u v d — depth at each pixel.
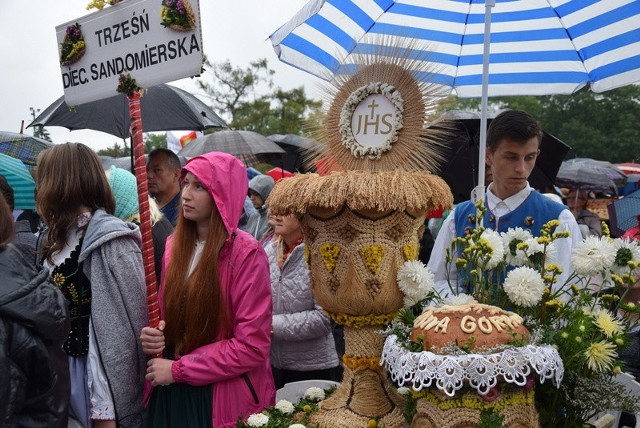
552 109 36.06
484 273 1.79
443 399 1.49
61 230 2.24
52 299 1.68
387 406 1.87
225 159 2.17
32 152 5.29
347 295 1.79
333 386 2.32
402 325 1.71
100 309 2.14
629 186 13.06
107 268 2.16
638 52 2.58
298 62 2.72
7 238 1.72
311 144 2.00
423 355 1.47
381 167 1.84
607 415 2.02
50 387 1.67
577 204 8.37
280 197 1.83
